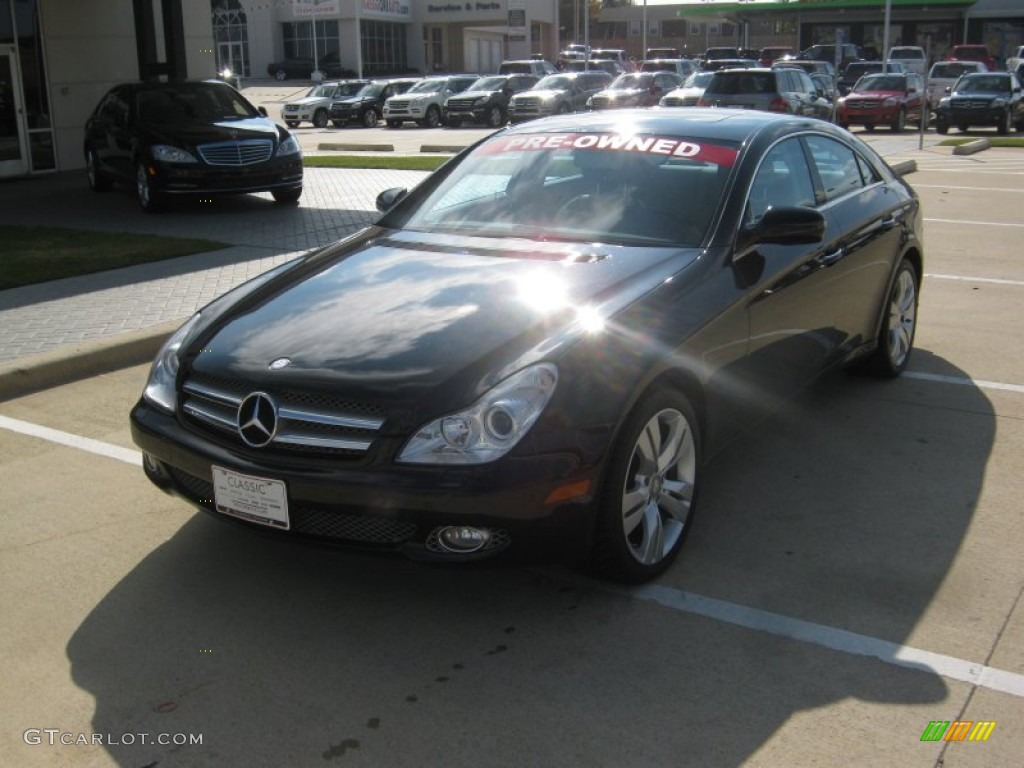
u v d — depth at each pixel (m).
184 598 3.68
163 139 12.72
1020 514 4.28
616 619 3.49
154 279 8.61
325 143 24.70
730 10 52.09
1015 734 2.88
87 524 4.28
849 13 50.47
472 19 61.34
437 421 3.17
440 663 3.26
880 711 2.98
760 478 4.66
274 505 3.31
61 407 5.75
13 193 15.50
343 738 2.91
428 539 3.19
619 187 4.56
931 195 14.01
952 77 34.62
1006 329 7.16
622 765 2.77
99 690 3.15
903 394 5.83
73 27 18.39
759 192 4.57
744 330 4.14
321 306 3.84
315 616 3.54
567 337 3.45
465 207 4.78
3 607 3.63
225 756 2.84
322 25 59.38
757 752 2.81
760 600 3.61
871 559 3.90
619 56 58.88
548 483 3.19
